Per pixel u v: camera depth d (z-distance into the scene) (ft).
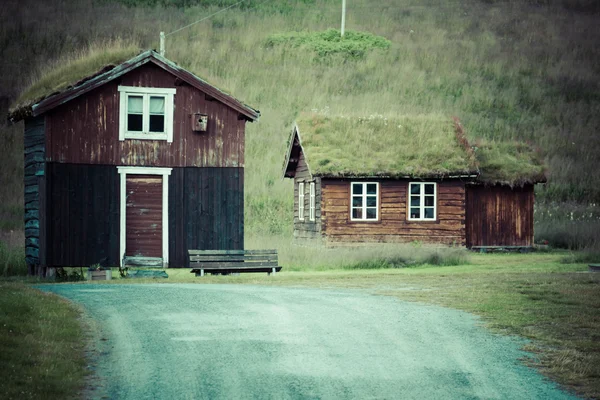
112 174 91.45
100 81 90.02
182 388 33.78
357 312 53.01
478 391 34.32
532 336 45.70
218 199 93.81
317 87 217.15
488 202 133.08
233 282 76.28
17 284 69.31
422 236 124.36
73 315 49.11
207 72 222.28
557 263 102.22
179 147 93.09
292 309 53.98
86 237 90.27
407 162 123.54
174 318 49.55
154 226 92.32
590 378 36.76
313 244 125.90
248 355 39.73
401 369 37.60
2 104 206.18
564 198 175.63
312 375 36.11
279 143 184.85
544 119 214.69
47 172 89.40
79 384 34.01
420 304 57.26
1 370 34.17
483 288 67.21
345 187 122.93
